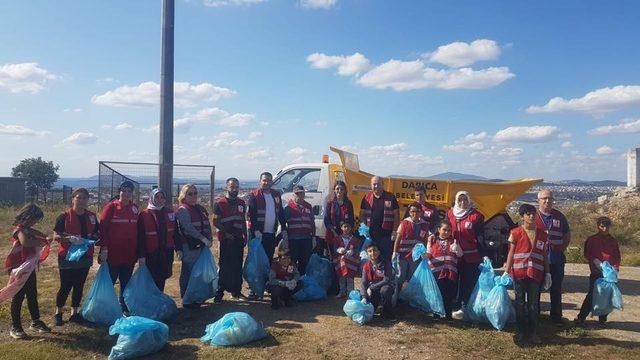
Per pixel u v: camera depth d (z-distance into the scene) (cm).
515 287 658
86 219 706
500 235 953
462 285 756
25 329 673
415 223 810
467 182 967
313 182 1088
